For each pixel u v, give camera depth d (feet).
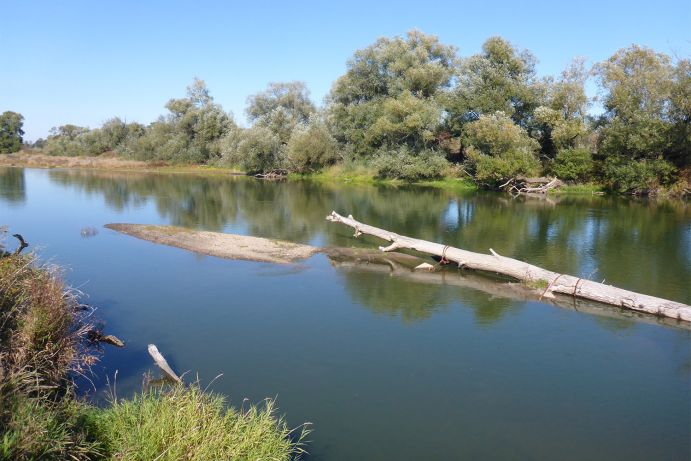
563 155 131.44
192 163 208.74
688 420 25.14
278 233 72.84
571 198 119.55
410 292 45.24
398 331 35.99
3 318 25.25
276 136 173.99
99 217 84.64
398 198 117.29
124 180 159.33
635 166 118.83
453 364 30.83
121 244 62.54
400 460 21.43
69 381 26.35
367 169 160.76
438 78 152.87
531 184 131.54
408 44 163.94
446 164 144.87
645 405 26.55
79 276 48.42
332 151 168.76
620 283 47.65
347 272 51.72
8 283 26.61
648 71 122.01
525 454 22.18
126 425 18.49
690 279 49.01
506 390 27.81
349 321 37.83
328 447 22.17
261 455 17.71
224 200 111.45
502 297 43.98
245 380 28.17
